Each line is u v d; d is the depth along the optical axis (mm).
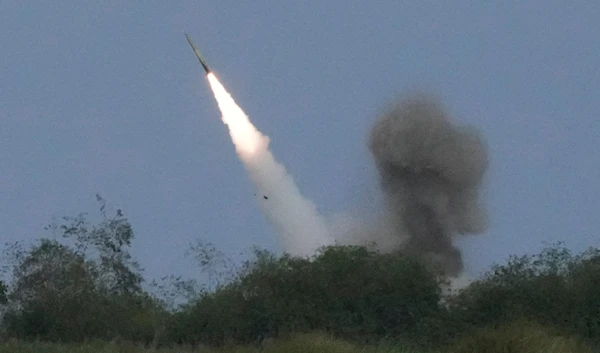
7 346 58594
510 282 69000
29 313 71688
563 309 67250
